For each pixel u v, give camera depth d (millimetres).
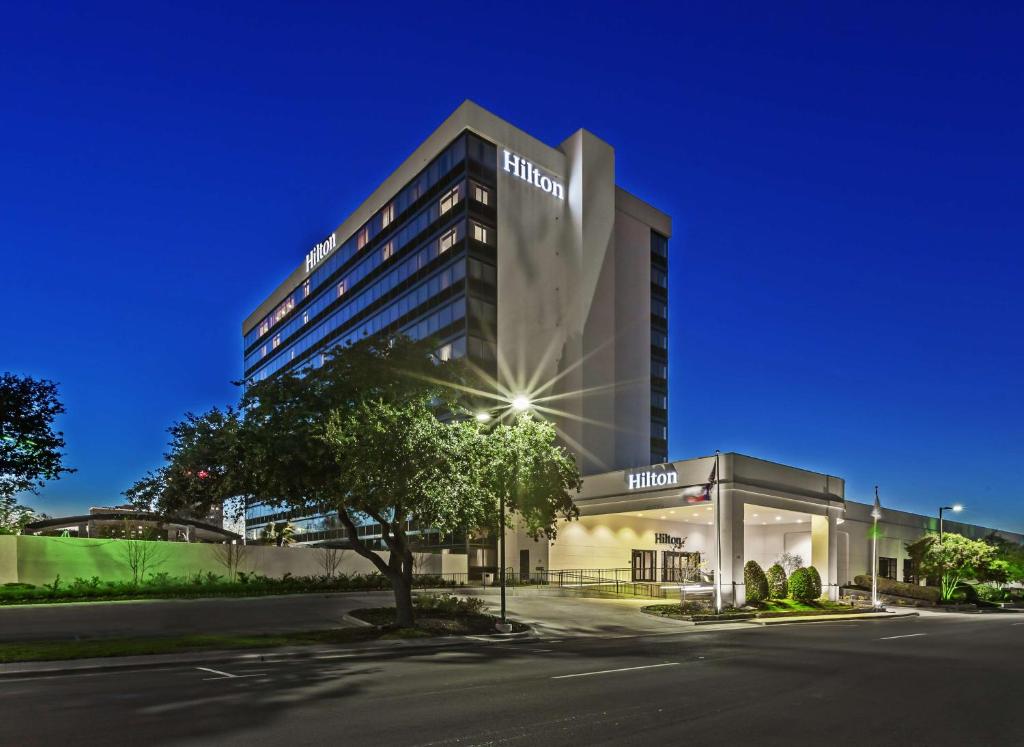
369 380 23125
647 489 44125
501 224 57406
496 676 15062
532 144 61125
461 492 21797
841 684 14859
